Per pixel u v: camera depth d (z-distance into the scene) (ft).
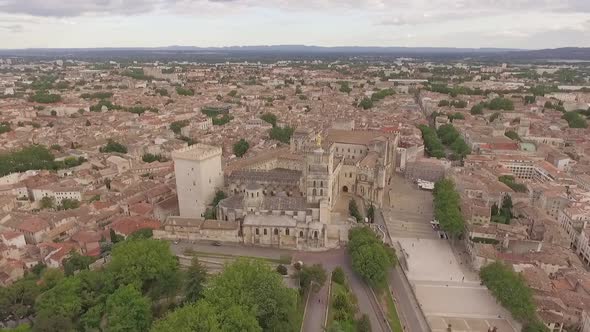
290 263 579.07
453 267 624.18
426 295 558.15
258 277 431.02
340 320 459.73
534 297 516.73
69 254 579.07
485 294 563.07
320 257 602.85
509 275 523.70
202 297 448.65
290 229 618.44
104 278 459.73
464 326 501.15
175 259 503.61
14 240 626.23
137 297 415.03
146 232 627.05
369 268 536.42
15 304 434.71
